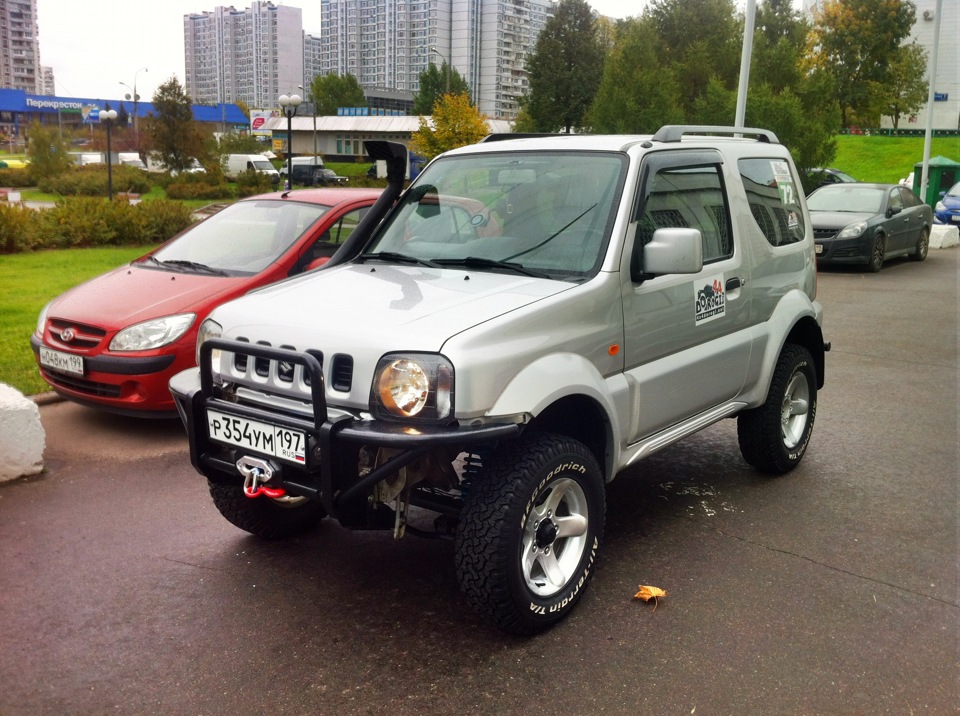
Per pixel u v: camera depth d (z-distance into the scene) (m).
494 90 109.19
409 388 3.03
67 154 47.53
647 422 3.97
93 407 6.09
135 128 63.81
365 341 3.13
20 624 3.54
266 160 51.62
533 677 3.15
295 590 3.83
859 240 15.63
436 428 3.03
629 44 22.05
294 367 3.27
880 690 3.08
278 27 136.88
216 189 40.31
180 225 18.53
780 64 23.23
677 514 4.71
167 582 3.90
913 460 5.64
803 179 21.92
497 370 3.11
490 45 108.62
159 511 4.75
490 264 3.88
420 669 3.20
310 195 7.38
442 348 3.04
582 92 56.84
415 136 31.67
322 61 129.00
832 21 55.19
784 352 5.12
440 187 4.45
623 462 3.85
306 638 3.42
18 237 16.02
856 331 10.35
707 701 3.01
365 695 3.04
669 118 20.98
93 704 3.00
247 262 6.65
